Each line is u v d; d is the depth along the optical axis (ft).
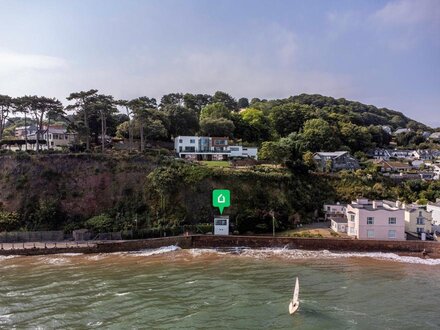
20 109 310.45
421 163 411.13
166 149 337.72
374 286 149.07
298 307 126.00
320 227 245.45
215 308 125.29
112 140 359.87
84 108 319.68
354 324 113.80
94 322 114.62
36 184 245.24
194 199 244.83
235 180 257.55
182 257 192.85
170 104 448.65
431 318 118.93
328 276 161.79
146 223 232.32
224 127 390.63
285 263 182.19
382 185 303.89
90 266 176.04
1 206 233.55
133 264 179.73
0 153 265.54
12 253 196.34
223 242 213.46
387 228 215.72
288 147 321.11
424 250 202.90
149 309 124.26
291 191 271.90
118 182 251.60
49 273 164.25
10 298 133.80
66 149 299.38
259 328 110.73
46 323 113.80
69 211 236.22
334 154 359.25
